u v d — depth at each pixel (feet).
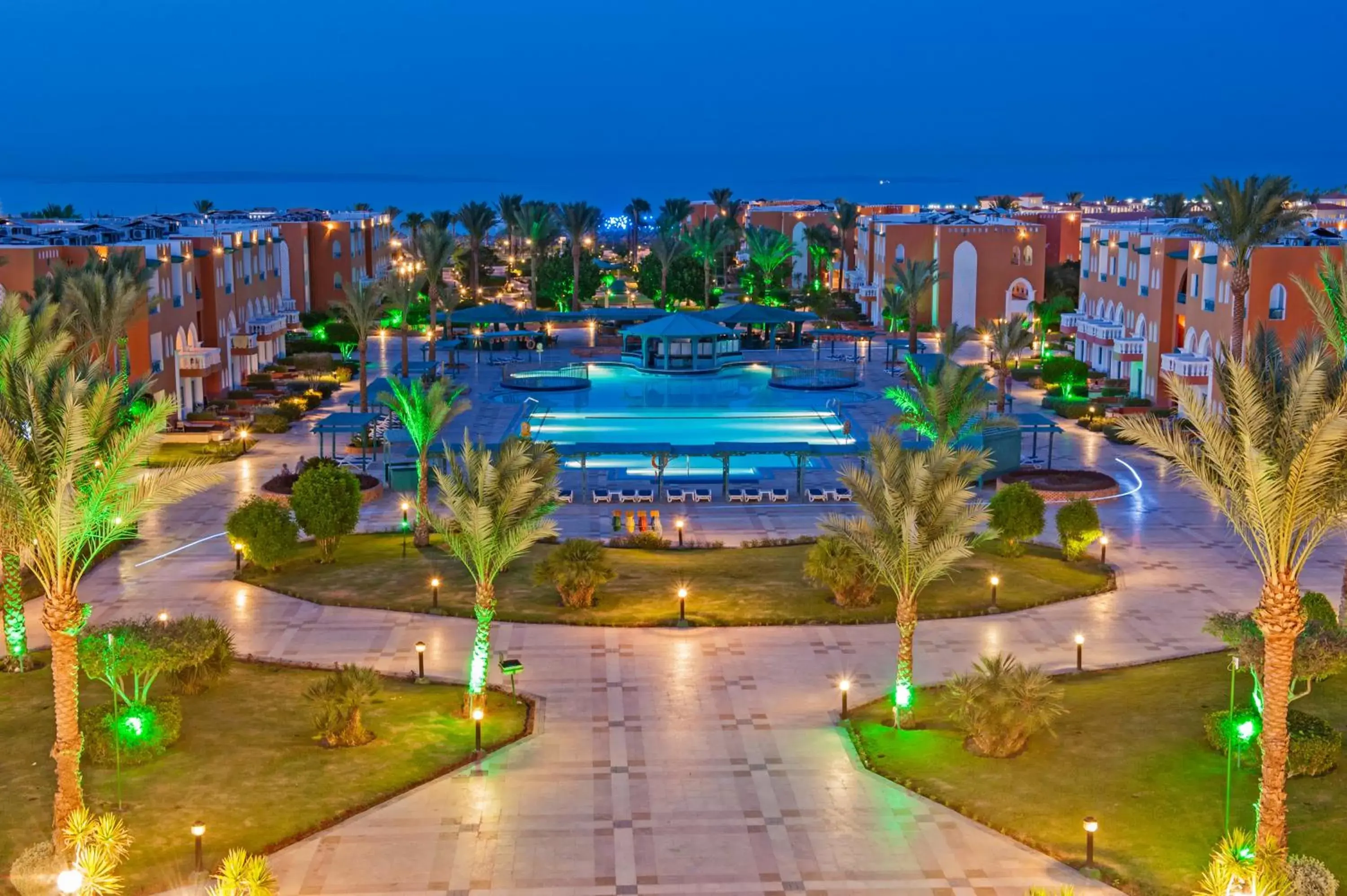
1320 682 96.94
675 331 288.92
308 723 94.53
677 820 80.74
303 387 253.03
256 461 191.93
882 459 96.63
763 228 426.92
